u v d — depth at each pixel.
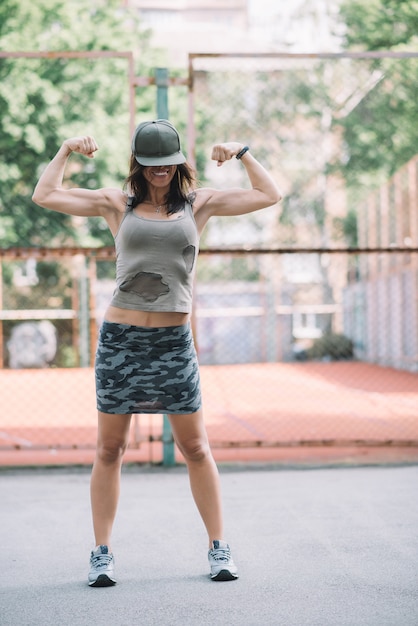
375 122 21.34
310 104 21.94
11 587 3.21
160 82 5.86
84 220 19.28
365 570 3.34
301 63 21.75
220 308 21.83
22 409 11.35
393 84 20.17
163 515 4.42
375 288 20.19
